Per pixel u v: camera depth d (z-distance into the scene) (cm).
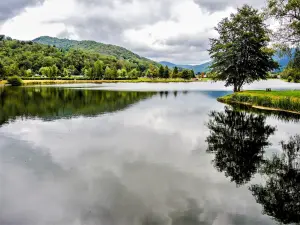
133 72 14938
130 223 768
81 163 1247
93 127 2039
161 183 1039
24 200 895
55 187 991
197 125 2178
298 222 792
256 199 930
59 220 783
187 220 788
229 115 2697
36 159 1295
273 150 1505
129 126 2100
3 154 1367
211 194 957
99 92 5738
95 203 876
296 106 2864
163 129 2006
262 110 3056
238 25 4234
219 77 4566
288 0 2767
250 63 4197
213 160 1320
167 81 14388
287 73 3155
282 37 2858
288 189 1016
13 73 10938
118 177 1088
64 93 5353
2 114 2630
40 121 2267
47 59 16050
